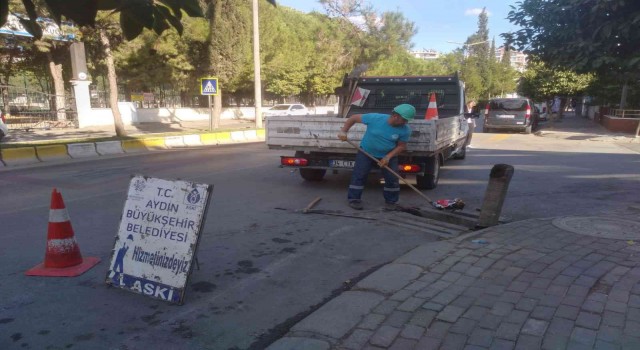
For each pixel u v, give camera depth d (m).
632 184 9.26
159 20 1.85
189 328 3.53
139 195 4.12
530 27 4.51
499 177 5.98
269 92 40.44
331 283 4.39
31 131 21.61
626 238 5.38
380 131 6.91
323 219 6.49
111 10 1.76
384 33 36.22
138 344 3.30
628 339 3.18
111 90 17.11
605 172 10.79
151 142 15.95
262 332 3.50
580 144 18.20
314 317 3.60
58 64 25.64
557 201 7.76
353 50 36.38
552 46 4.46
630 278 4.17
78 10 1.52
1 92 22.62
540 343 3.16
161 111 31.67
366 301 3.84
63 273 4.43
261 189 8.66
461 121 10.18
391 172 7.02
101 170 10.87
